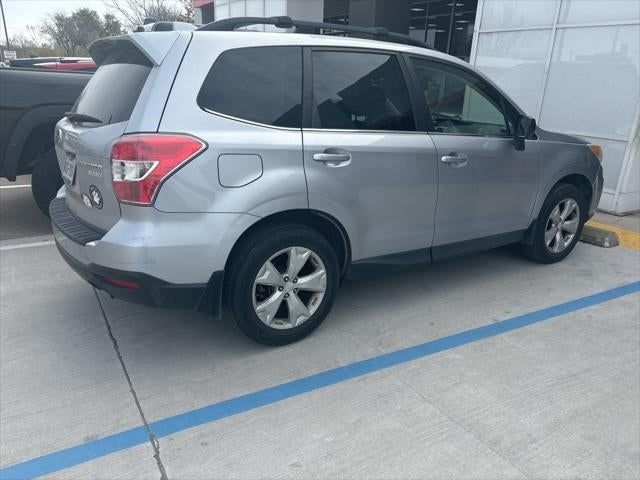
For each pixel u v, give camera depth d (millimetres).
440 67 3865
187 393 2922
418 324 3746
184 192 2754
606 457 2465
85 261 2945
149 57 2879
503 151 4145
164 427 2643
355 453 2475
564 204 4840
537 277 4660
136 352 3336
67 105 5344
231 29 3332
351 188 3318
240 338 3521
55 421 2672
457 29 13461
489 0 7664
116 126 2863
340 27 3676
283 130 3070
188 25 3357
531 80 7348
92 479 2311
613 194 6668
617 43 6305
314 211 3215
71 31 35344
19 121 5152
